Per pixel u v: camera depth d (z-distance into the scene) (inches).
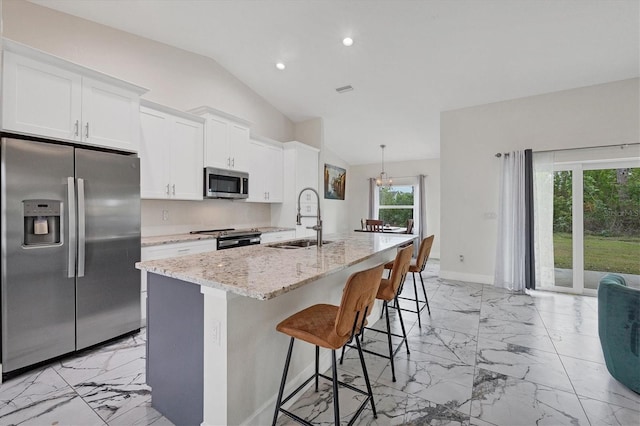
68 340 86.9
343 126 227.9
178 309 60.5
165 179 126.6
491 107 176.9
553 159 161.5
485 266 179.3
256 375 59.3
